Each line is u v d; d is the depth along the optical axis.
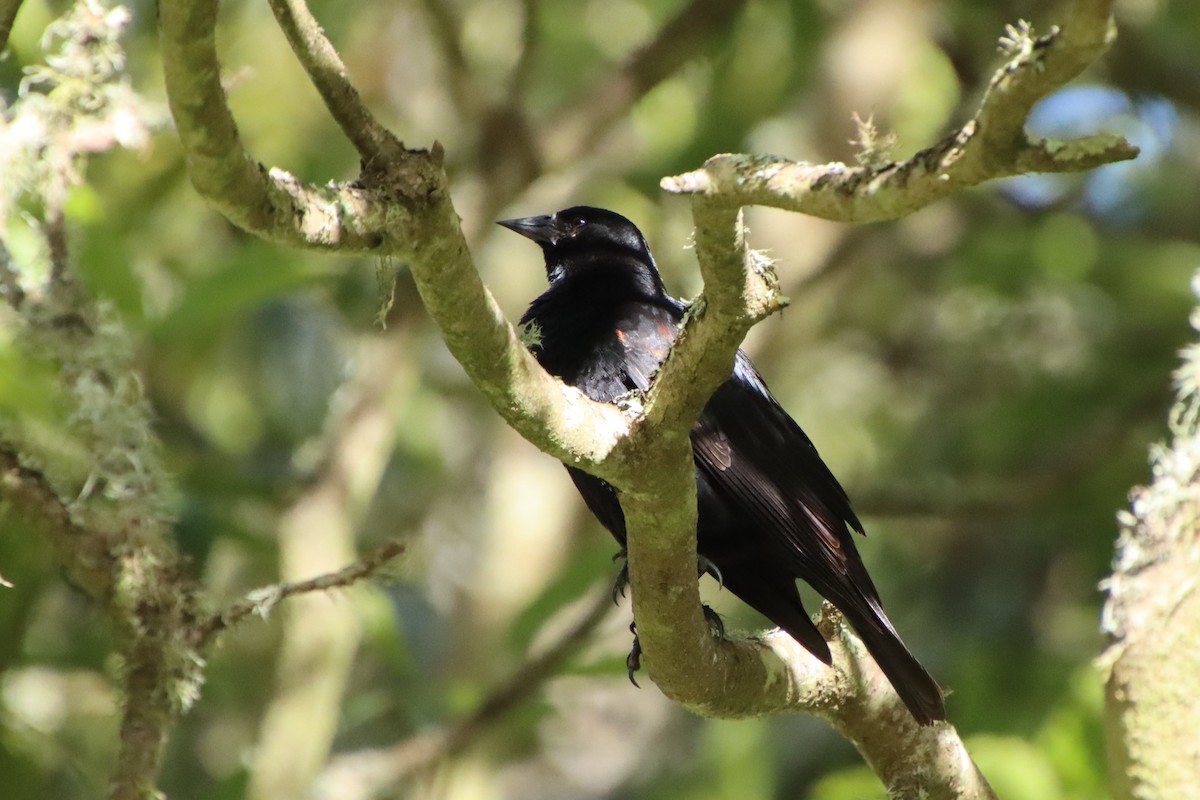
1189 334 14.38
